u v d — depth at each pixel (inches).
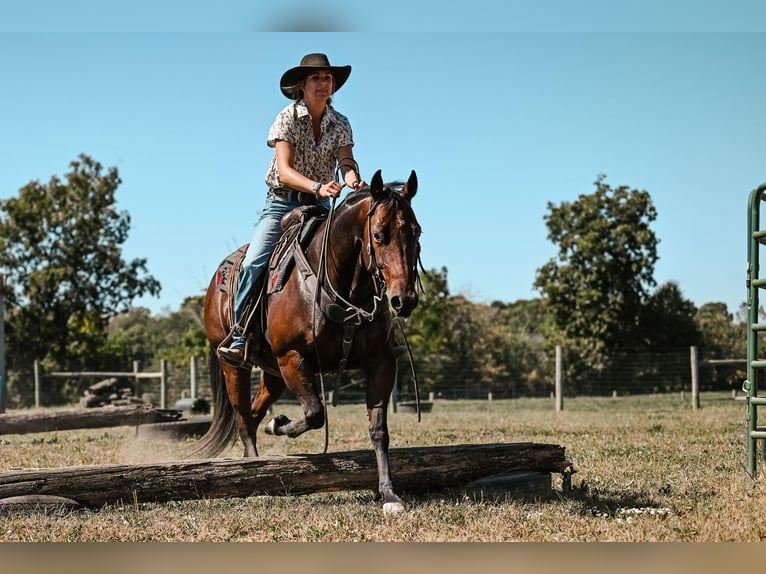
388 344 231.5
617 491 249.1
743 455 334.6
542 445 250.2
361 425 568.4
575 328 2129.7
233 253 291.6
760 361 278.1
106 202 1972.2
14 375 1417.3
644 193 2162.9
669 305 2165.4
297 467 231.3
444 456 239.6
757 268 286.8
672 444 383.6
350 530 197.8
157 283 2009.1
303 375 229.1
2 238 1925.4
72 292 1935.3
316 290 224.4
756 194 288.5
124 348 2005.4
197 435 494.6
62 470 217.5
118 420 534.9
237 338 252.5
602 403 1075.9
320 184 234.1
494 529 194.9
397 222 206.1
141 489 221.6
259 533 197.2
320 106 255.0
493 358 2295.8
